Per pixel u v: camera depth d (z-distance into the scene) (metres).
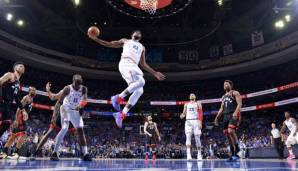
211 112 36.66
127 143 31.59
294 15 29.91
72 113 6.82
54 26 34.44
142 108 39.00
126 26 36.59
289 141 12.37
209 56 40.88
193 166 5.11
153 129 13.25
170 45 40.41
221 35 38.31
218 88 40.94
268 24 34.81
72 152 24.70
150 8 21.91
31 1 30.16
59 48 38.78
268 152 17.80
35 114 35.31
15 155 8.94
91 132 34.34
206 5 33.47
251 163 6.43
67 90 6.69
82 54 39.03
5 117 6.48
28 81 36.59
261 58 35.16
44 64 36.25
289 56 33.47
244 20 35.44
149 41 40.09
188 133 9.44
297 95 34.19
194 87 41.91
